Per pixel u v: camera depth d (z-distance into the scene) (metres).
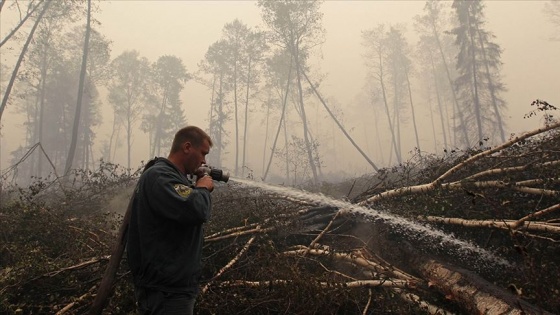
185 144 2.26
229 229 4.40
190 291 1.99
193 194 1.94
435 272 3.62
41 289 3.37
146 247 1.95
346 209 4.82
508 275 3.49
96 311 2.68
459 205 4.26
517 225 3.47
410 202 4.79
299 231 4.61
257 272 3.48
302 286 3.06
